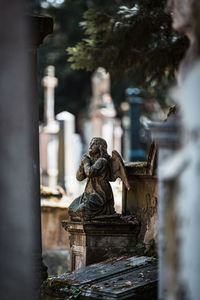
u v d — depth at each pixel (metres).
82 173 11.04
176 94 5.90
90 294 9.07
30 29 10.10
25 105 5.41
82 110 36.25
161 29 14.10
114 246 10.83
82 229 10.67
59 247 14.58
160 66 14.71
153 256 10.28
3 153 5.25
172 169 5.55
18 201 5.31
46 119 27.12
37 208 10.17
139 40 14.16
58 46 32.84
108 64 14.75
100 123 31.38
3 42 5.19
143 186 10.92
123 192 11.24
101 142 11.04
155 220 10.58
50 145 26.47
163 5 13.72
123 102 32.66
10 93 5.25
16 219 5.30
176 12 5.83
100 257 10.76
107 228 10.77
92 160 11.06
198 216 5.23
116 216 10.82
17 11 5.23
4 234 5.25
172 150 5.89
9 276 5.29
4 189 5.24
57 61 33.06
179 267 5.52
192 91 5.35
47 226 14.59
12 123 5.27
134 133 23.52
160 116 23.83
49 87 27.53
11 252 5.28
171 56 14.43
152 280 9.07
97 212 10.78
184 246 5.40
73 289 9.37
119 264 10.05
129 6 14.07
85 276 9.75
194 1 5.54
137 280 9.12
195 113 5.30
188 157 5.36
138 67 14.86
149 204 10.77
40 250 10.16
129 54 14.44
